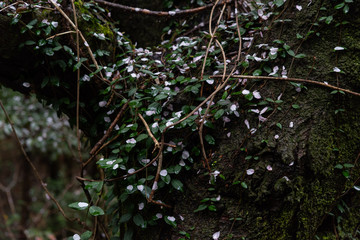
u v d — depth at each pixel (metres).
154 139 1.05
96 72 1.12
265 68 1.09
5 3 1.07
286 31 1.10
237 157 1.07
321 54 1.08
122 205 1.15
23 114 2.11
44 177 3.09
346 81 1.06
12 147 3.08
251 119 1.08
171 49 1.23
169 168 1.08
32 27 1.07
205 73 1.14
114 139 1.12
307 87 1.07
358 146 1.09
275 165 1.04
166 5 1.30
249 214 1.05
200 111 1.08
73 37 1.12
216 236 1.05
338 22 1.08
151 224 1.09
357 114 1.08
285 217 1.04
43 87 1.14
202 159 1.09
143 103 1.14
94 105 1.17
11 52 1.09
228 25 1.20
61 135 2.12
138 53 1.18
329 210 1.08
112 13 1.32
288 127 1.05
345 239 1.10
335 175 1.07
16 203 3.26
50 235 2.51
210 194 1.07
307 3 1.10
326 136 1.06
